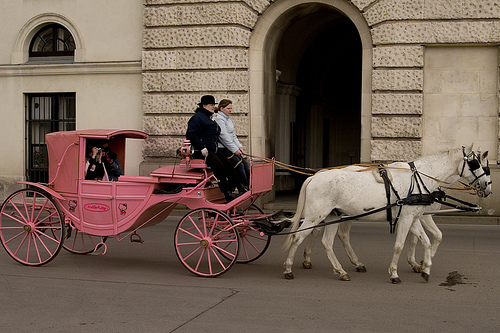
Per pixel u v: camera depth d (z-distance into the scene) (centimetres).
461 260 1007
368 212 870
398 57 1508
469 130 1499
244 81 1622
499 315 693
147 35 1686
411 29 1498
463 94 1499
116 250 1127
